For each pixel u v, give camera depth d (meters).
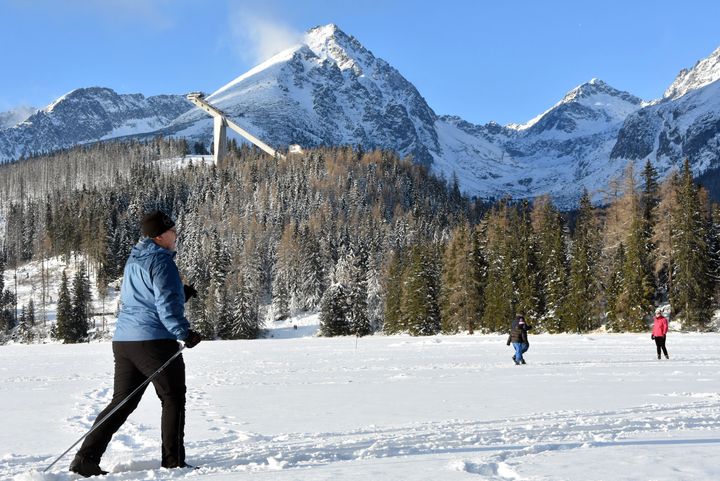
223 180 186.00
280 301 103.81
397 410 9.79
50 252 158.38
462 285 67.94
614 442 6.23
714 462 4.98
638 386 12.84
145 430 8.27
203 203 172.50
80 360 28.00
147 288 5.49
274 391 13.13
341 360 23.02
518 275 65.44
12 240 177.75
